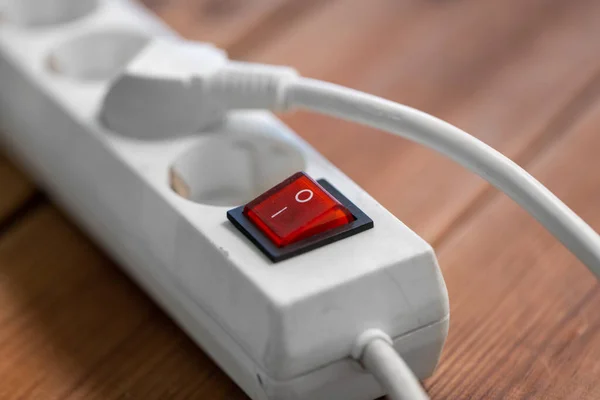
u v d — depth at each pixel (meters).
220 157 0.43
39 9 0.50
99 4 0.50
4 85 0.47
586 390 0.39
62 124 0.44
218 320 0.38
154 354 0.42
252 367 0.37
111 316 0.43
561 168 0.46
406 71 0.51
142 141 0.43
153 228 0.40
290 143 0.42
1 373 0.41
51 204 0.48
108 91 0.43
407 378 0.36
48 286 0.44
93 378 0.41
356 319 0.37
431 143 0.38
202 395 0.40
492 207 0.45
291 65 0.52
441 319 0.38
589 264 0.35
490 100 0.50
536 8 0.54
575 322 0.41
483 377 0.40
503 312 0.42
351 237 0.38
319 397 0.38
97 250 0.46
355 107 0.40
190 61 0.43
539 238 0.44
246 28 0.54
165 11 0.56
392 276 0.37
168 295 0.41
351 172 0.47
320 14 0.55
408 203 0.46
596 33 0.52
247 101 0.42
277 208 0.38
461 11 0.54
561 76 0.50
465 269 0.43
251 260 0.37
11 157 0.49
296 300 0.36
